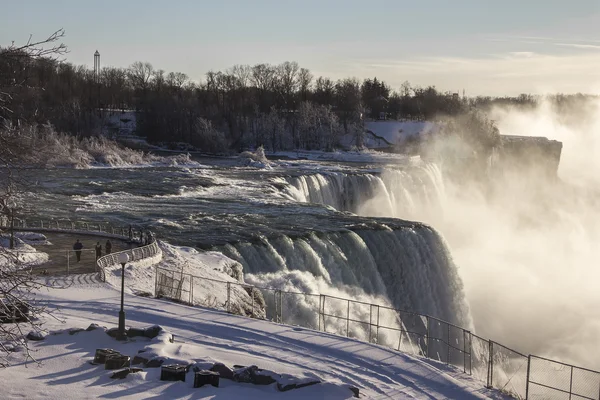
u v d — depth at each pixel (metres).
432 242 80.06
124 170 132.25
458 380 34.47
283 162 156.62
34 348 34.25
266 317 55.03
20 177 29.84
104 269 50.88
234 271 60.22
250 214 86.12
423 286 76.75
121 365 32.28
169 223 78.12
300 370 34.03
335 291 66.56
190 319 41.31
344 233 73.62
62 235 69.06
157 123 187.88
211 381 30.84
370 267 72.81
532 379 63.62
